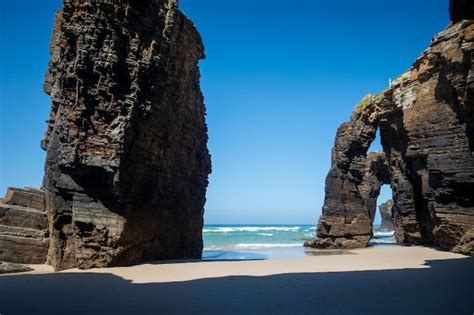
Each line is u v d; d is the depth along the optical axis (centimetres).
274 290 1348
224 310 1045
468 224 2495
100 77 2144
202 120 3192
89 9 2136
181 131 2775
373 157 5225
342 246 4166
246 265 2192
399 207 3744
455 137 2567
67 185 2133
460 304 1025
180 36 2592
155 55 2328
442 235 2769
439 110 2727
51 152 2345
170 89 2561
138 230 2295
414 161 3130
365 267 2042
